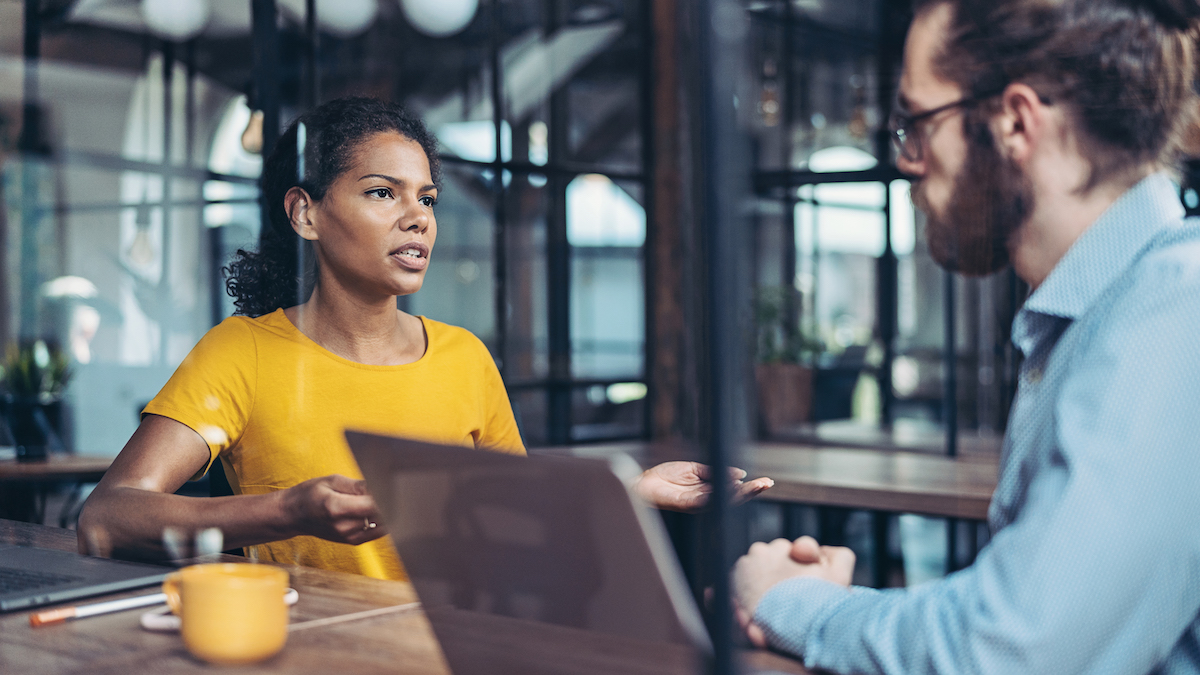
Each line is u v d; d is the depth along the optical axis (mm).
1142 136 720
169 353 4176
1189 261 630
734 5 522
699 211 524
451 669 608
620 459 533
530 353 6523
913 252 4586
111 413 4051
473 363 1402
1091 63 722
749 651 644
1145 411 588
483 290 8312
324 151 1312
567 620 555
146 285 4289
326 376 1260
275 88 2693
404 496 619
